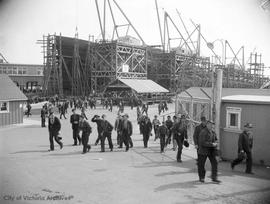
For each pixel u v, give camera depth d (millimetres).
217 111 13227
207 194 8320
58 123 15398
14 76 55781
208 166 12180
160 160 13141
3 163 12102
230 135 13141
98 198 7977
